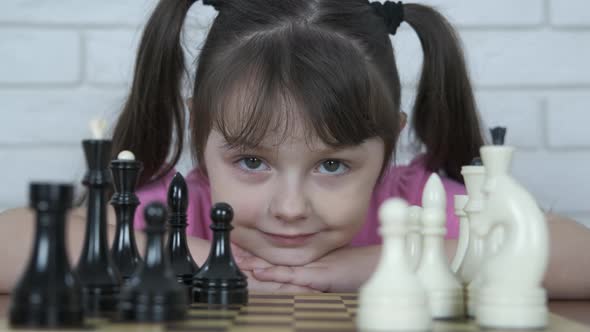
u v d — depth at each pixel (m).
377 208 1.78
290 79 1.32
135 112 1.65
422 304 0.78
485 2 1.98
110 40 1.95
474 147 1.73
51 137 1.95
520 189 0.87
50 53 1.94
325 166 1.37
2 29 1.93
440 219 0.95
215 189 1.43
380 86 1.42
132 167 1.03
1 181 1.93
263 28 1.46
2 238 1.35
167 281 0.83
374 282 0.79
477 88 1.98
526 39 1.98
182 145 1.69
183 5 1.63
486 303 0.84
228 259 1.04
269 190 1.37
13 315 0.77
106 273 0.91
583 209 1.98
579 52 1.98
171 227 1.12
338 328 0.81
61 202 0.77
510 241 0.85
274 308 0.99
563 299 1.32
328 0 1.53
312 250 1.41
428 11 1.71
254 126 1.30
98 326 0.79
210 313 0.93
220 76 1.40
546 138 1.98
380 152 1.44
